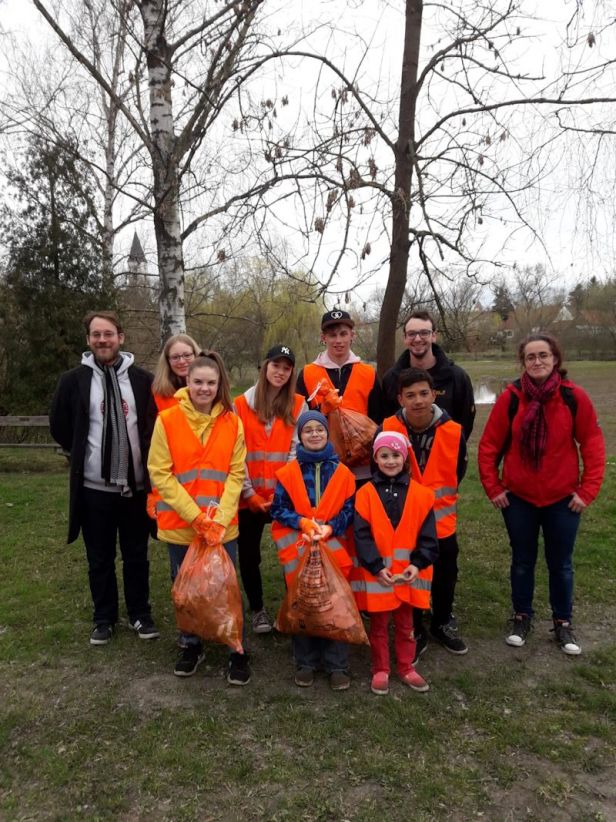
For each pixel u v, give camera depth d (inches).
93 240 475.8
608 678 136.3
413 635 147.2
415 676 132.9
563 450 144.6
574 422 144.6
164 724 119.9
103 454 147.6
